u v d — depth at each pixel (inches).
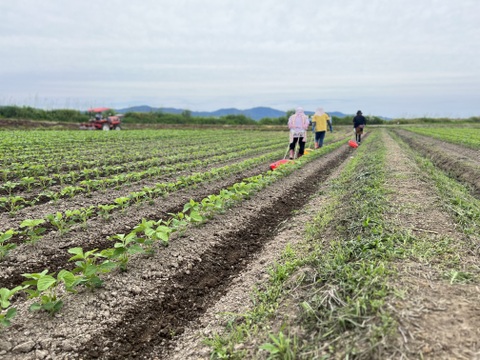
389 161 430.6
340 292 130.3
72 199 301.4
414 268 140.4
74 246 213.3
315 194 355.9
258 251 224.1
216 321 149.6
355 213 225.5
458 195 276.2
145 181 383.6
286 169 421.7
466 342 96.7
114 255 167.6
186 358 129.7
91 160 511.8
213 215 259.1
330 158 623.8
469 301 115.6
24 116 1717.5
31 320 139.6
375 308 114.3
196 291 176.4
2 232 225.0
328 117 708.0
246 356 120.3
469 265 144.8
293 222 265.1
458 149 660.1
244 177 433.4
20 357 123.4
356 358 99.4
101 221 250.4
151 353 135.3
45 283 136.1
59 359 124.7
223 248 221.8
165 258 193.8
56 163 467.8
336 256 161.6
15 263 187.6
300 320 126.3
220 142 872.9
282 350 111.3
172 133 1142.3
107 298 156.7
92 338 135.4
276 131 1507.1
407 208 223.6
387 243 164.2
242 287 174.7
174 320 154.9
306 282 151.6
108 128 1357.0
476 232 187.2
